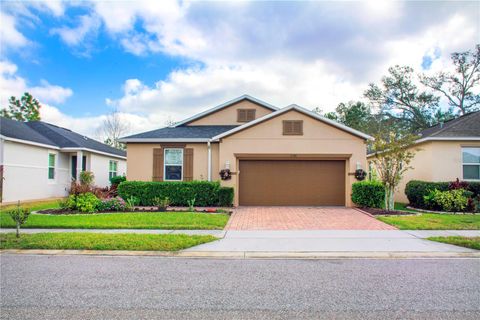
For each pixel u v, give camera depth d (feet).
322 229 30.35
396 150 40.06
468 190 44.32
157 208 42.39
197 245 24.11
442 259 20.99
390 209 40.96
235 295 14.30
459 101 102.22
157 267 18.95
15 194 52.80
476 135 47.11
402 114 111.14
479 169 47.52
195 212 38.70
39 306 12.95
